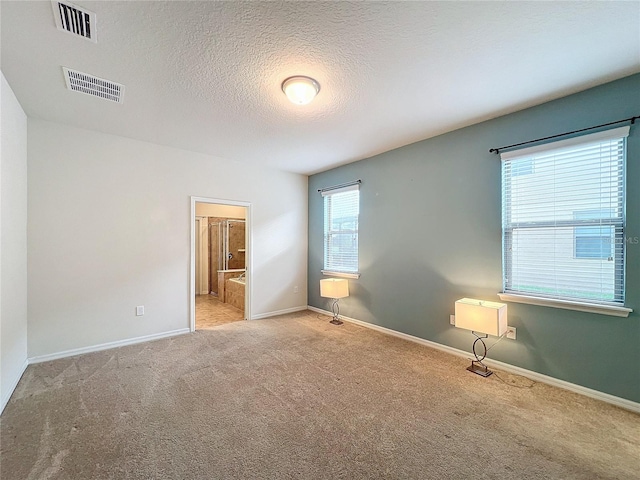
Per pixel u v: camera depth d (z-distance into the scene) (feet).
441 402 7.16
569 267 7.91
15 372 7.89
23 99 8.05
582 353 7.59
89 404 6.98
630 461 5.26
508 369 8.86
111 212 10.78
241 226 23.93
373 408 6.89
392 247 12.37
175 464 5.12
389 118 9.25
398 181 12.14
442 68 6.61
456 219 10.23
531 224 8.58
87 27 5.27
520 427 6.22
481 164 9.57
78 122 9.63
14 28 5.25
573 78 7.04
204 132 10.46
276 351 10.46
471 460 5.28
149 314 11.61
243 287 17.37
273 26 5.28
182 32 5.44
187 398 7.29
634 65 6.51
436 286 10.80
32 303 9.29
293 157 13.58
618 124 7.05
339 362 9.52
